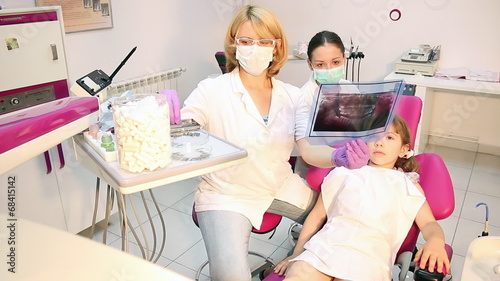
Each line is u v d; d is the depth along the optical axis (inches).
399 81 53.5
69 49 89.0
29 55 68.0
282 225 97.3
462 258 85.4
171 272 25.5
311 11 143.2
